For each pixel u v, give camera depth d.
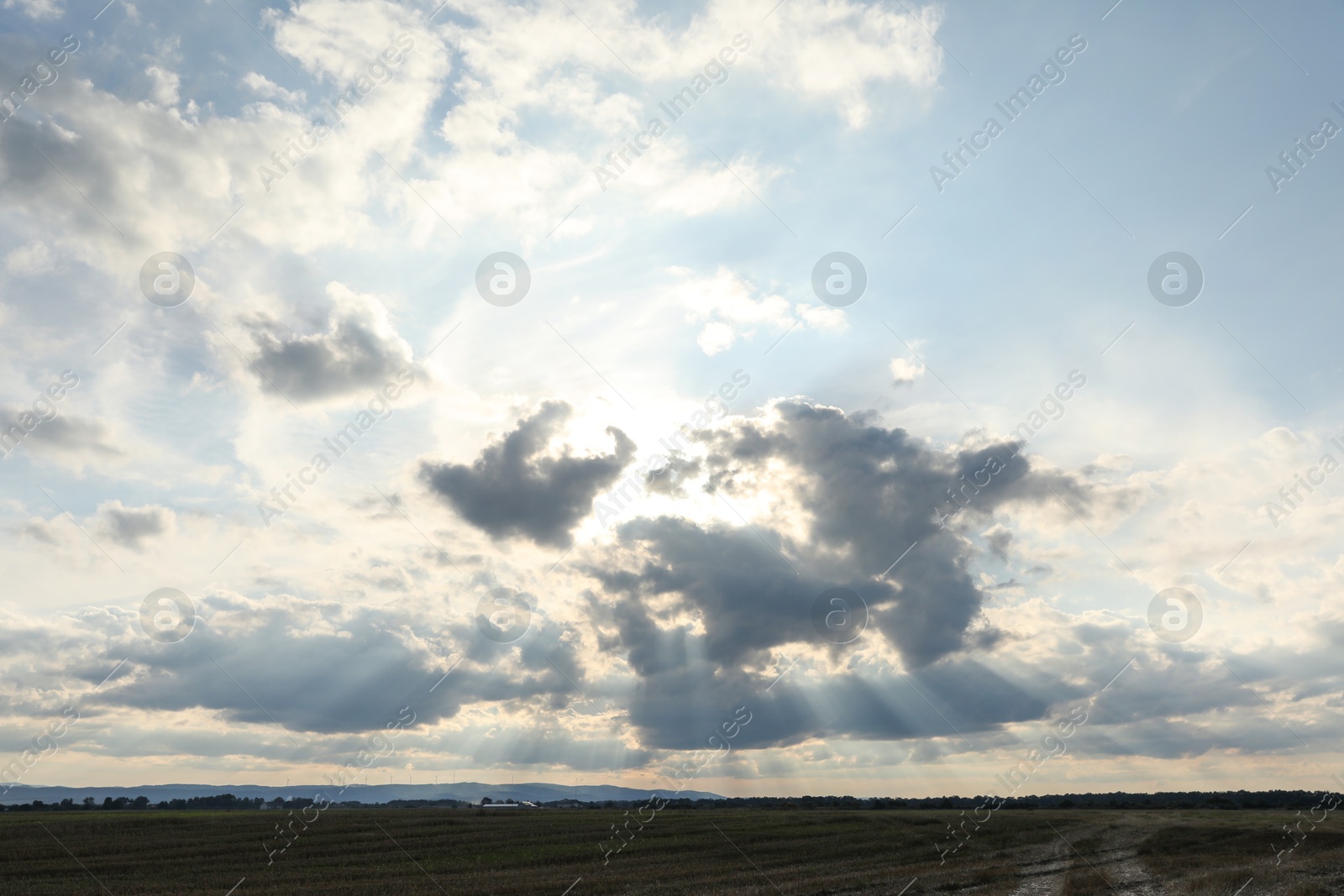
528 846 45.69
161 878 34.81
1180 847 44.97
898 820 66.12
